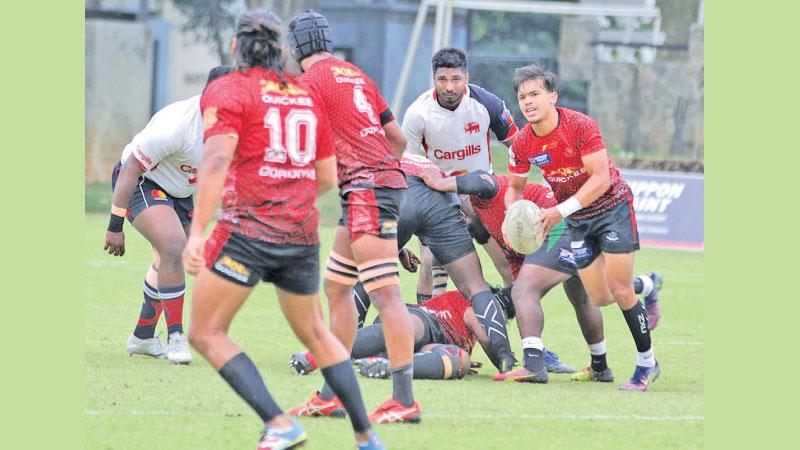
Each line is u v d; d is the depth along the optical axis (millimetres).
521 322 30562
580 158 28703
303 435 20000
